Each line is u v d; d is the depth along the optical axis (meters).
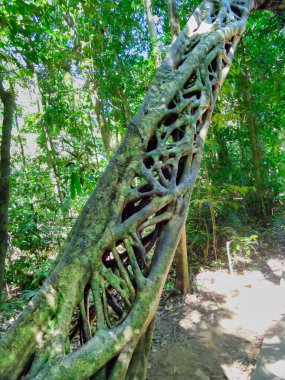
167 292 4.19
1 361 1.42
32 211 4.67
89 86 4.99
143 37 5.65
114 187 1.81
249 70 5.61
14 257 5.23
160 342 3.24
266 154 6.47
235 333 3.28
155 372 2.81
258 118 6.04
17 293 4.35
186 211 2.00
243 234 5.68
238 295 4.00
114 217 1.73
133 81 5.03
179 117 2.15
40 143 5.94
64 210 4.54
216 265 4.75
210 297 3.99
